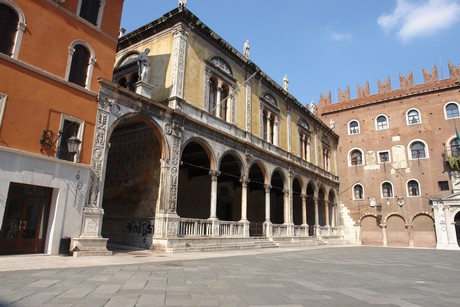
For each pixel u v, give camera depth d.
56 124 14.00
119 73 23.33
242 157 24.88
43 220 13.82
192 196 28.66
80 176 14.52
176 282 8.52
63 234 13.67
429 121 39.16
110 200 21.77
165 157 18.72
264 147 27.98
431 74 40.12
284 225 29.08
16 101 12.84
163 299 6.58
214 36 23.30
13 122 12.66
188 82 21.08
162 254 16.05
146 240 18.66
